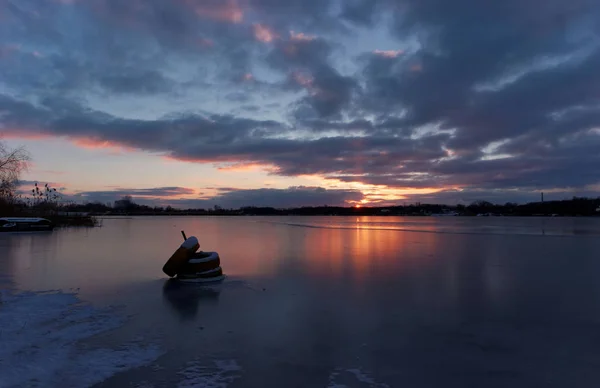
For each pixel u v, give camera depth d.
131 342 6.86
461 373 5.86
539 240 30.06
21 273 13.47
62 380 5.38
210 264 12.48
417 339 7.25
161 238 30.80
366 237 33.91
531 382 5.58
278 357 6.35
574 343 7.08
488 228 54.03
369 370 5.92
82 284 11.65
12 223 37.09
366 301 9.96
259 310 9.05
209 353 6.47
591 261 17.44
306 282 12.34
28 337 6.95
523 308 9.36
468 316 8.70
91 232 38.28
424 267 15.53
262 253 20.36
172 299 9.95
